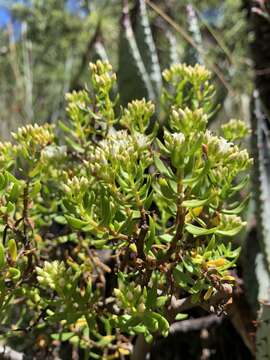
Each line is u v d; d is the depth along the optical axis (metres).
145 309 0.24
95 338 0.38
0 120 0.98
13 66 1.02
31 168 0.30
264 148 0.44
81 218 0.27
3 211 0.27
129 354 0.36
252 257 0.41
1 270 0.25
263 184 0.42
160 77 0.51
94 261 0.33
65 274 0.26
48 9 1.18
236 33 1.05
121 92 0.50
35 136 0.31
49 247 0.36
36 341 0.36
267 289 0.39
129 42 0.49
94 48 0.54
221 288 0.25
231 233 0.25
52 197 0.35
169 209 0.27
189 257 0.26
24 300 0.33
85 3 1.07
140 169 0.25
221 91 0.52
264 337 0.34
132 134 0.29
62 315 0.27
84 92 0.33
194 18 0.55
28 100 0.99
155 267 0.26
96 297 0.28
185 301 0.28
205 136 0.25
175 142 0.23
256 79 0.58
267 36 0.58
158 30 0.65
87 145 0.34
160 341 0.47
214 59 0.79
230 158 0.25
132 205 0.25
